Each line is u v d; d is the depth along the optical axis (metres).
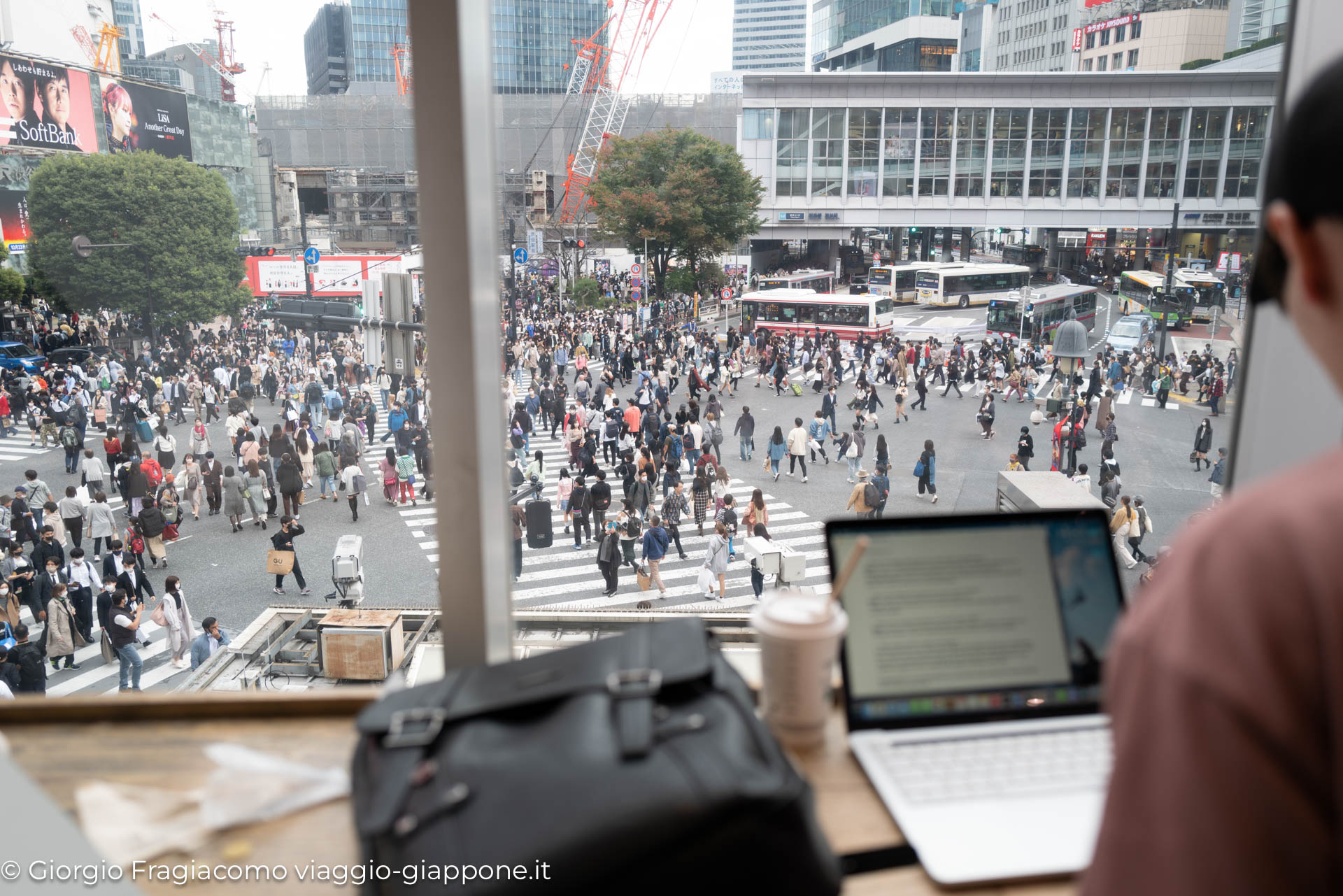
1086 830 0.83
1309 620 0.31
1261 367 1.31
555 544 17.19
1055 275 33.72
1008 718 1.01
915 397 29.28
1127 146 33.84
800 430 22.41
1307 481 0.35
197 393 27.77
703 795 0.63
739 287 42.69
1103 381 26.30
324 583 18.58
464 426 1.17
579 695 0.77
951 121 36.16
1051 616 1.05
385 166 48.22
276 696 1.06
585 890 0.61
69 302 30.94
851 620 1.03
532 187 50.31
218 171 40.53
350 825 0.87
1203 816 0.31
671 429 20.19
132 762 0.97
